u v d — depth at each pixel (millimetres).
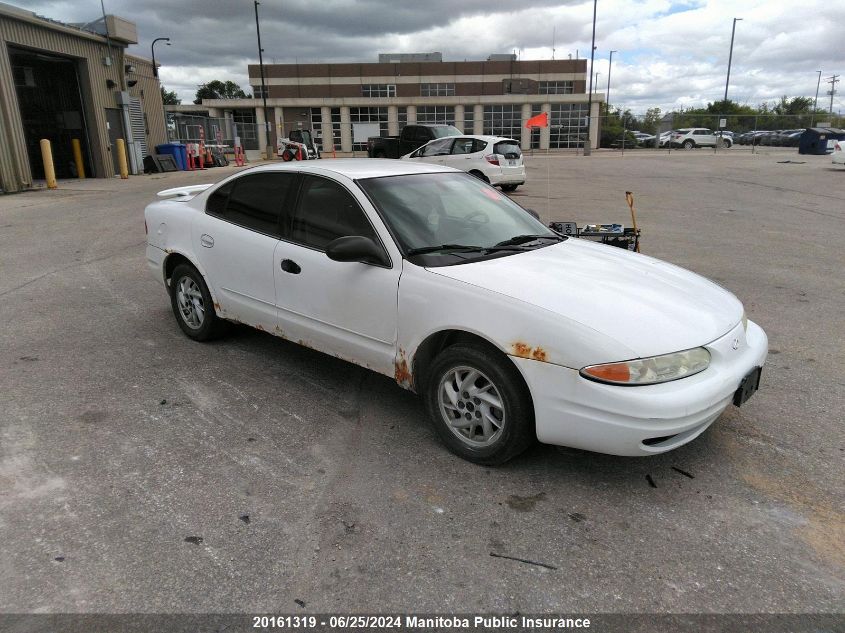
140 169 24094
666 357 2934
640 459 3467
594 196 15469
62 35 19453
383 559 2662
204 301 5020
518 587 2514
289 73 56406
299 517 2934
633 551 2730
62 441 3609
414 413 4008
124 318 5949
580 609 2406
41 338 5371
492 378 3191
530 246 3975
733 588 2516
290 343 5266
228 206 4738
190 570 2580
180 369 4691
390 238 3670
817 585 2533
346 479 3258
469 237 3920
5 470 3303
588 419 2941
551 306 3068
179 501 3047
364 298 3715
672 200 14727
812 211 13031
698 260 8453
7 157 16734
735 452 3545
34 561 2619
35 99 21391
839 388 4387
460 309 3254
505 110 54938
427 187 4219
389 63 56312
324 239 4008
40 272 7797
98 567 2590
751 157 33156
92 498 3064
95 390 4309
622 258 4000
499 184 16234
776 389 4371
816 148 34594
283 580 2533
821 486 3219
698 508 3035
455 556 2688
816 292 6887
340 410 4035
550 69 56656
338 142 57094
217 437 3678
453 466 3387
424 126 21594
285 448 3561
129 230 10898
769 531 2867
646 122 54594
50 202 14797
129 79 23750
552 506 3043
